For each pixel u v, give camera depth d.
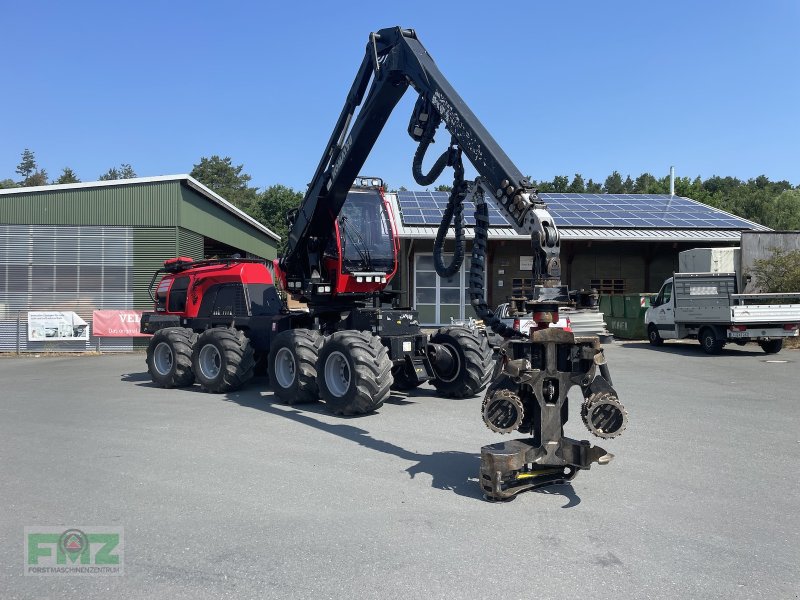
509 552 3.93
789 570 3.67
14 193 20.11
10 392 11.12
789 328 16.45
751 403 9.27
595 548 3.99
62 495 5.10
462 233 6.85
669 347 19.39
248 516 4.59
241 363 10.51
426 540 4.13
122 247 20.59
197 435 7.29
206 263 12.73
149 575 3.65
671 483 5.34
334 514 4.62
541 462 5.09
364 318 9.34
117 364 16.70
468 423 7.86
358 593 3.40
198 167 90.00
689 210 26.30
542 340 5.07
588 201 27.89
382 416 8.34
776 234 19.70
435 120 7.03
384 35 7.80
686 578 3.56
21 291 20.33
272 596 3.38
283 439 7.04
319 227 9.81
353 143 8.39
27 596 3.42
